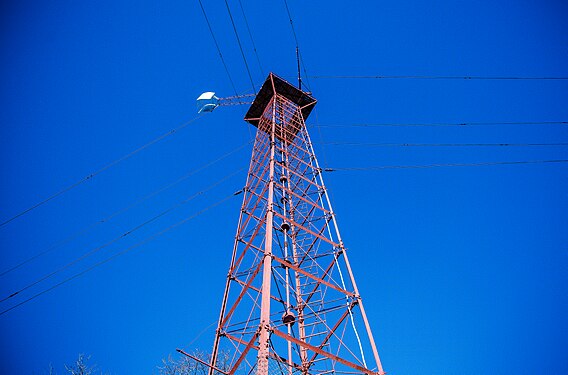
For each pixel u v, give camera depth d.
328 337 16.75
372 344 14.82
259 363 12.12
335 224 20.16
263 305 13.88
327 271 19.31
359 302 16.30
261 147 26.70
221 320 16.75
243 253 19.09
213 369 15.23
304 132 28.50
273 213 18.70
